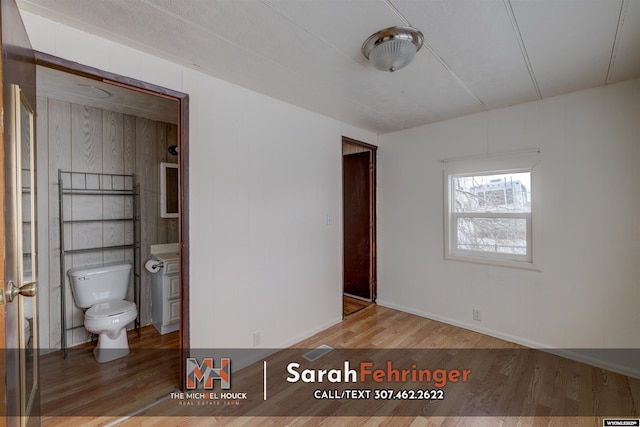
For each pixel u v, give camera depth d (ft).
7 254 2.92
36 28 4.82
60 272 8.62
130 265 9.61
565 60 6.27
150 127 10.48
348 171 13.80
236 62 6.39
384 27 5.13
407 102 8.75
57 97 8.36
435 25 5.06
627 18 4.82
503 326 9.30
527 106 8.75
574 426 5.56
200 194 6.84
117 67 5.64
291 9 4.67
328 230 10.32
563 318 8.22
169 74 6.34
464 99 8.50
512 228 9.25
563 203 8.17
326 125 10.17
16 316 3.28
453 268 10.41
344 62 6.38
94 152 9.30
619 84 7.36
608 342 7.57
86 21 4.99
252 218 7.91
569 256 8.10
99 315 7.84
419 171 11.29
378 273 12.78
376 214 12.81
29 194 3.97
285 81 7.31
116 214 9.79
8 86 3.00
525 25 5.05
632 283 7.25
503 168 9.16
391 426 5.63
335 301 10.64
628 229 7.29
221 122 7.22
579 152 7.92
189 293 6.66
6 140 2.94
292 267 9.05
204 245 6.91
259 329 8.12
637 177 7.17
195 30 5.25
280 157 8.64
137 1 4.48
